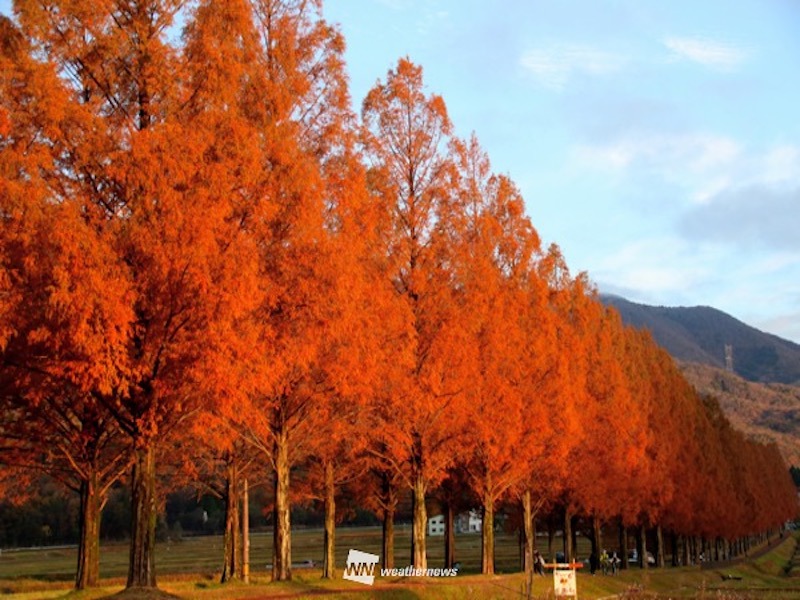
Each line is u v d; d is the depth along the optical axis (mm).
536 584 28422
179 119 15977
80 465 23312
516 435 28484
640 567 58531
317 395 21594
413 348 22891
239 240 15375
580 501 42656
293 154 17578
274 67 20219
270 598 17547
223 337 14305
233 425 23047
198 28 16453
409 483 26609
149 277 14258
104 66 15852
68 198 14836
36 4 15008
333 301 17812
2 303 13570
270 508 34156
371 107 26672
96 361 13391
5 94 14648
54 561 61750
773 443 134125
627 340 55031
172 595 15477
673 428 57750
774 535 158750
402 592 21000
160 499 31875
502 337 27922
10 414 21812
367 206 20969
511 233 31641
